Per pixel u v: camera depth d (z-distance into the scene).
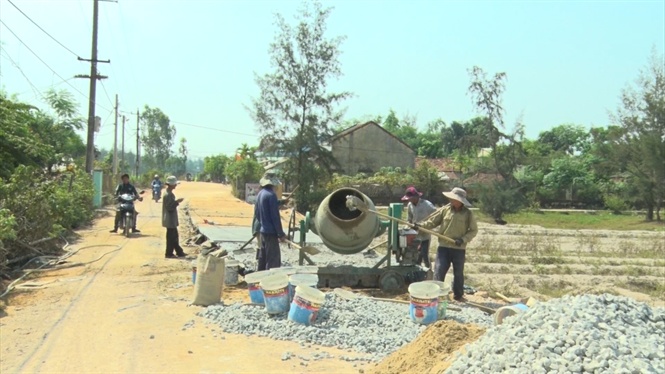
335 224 11.25
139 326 8.25
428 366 5.73
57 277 12.10
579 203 55.47
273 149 41.09
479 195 42.97
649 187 43.38
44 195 14.41
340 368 6.55
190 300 9.80
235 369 6.50
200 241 18.03
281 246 15.45
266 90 41.16
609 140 46.56
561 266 18.33
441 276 10.45
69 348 7.31
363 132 60.09
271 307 8.45
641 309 5.95
